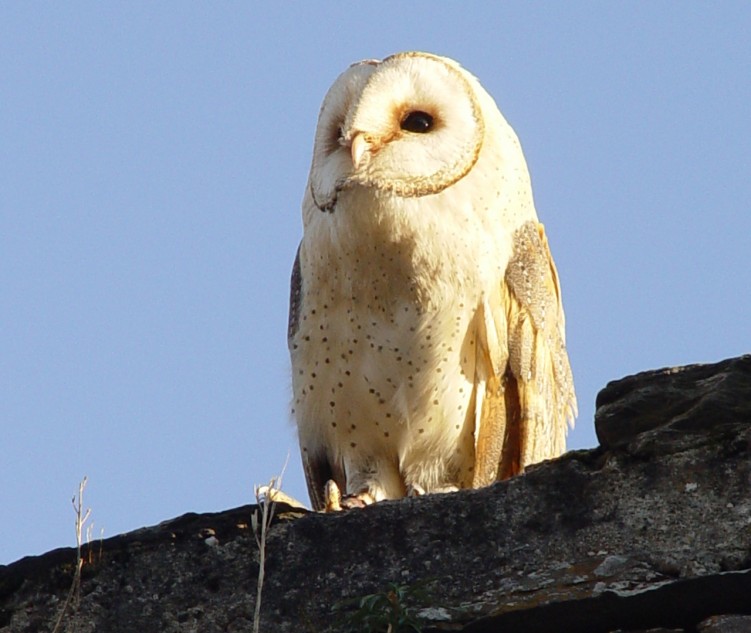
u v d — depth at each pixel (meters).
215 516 10.45
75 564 10.38
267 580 10.12
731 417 9.84
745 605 9.34
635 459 9.88
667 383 10.20
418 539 10.02
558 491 9.95
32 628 10.27
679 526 9.62
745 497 9.59
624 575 9.54
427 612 9.65
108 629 10.18
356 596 9.94
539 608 9.52
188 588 10.22
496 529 9.94
